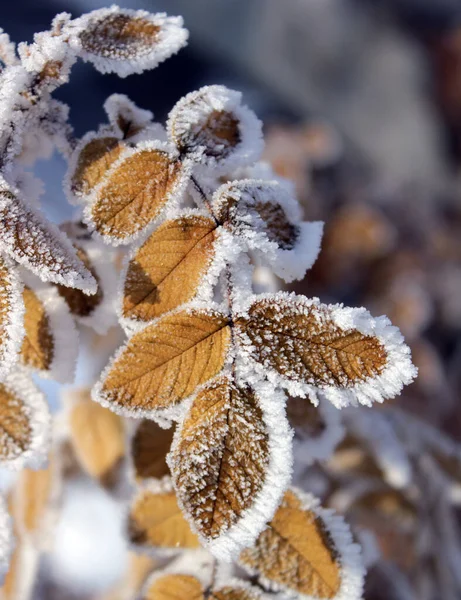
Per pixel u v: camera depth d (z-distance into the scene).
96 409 0.42
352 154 1.13
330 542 0.38
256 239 0.36
